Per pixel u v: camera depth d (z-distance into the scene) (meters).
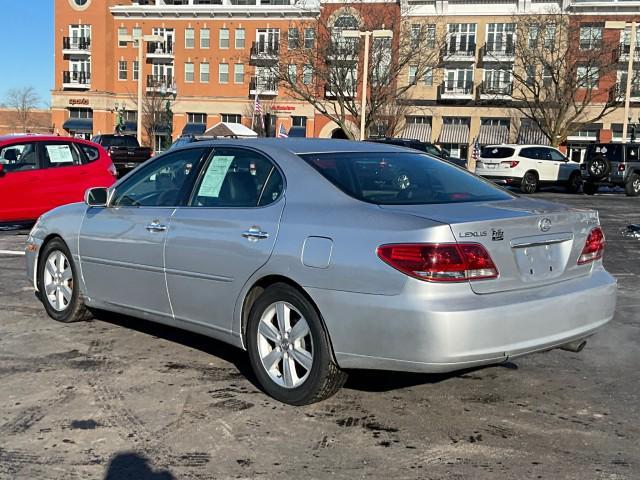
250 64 42.19
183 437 3.73
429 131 53.97
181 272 4.70
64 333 5.69
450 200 4.26
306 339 4.08
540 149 27.08
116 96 60.72
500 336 3.66
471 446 3.66
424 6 51.31
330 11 40.09
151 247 4.91
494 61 50.66
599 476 3.33
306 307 3.98
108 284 5.38
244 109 57.97
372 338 3.71
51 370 4.77
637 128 43.44
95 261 5.47
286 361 4.16
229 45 57.72
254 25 56.94
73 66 61.00
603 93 48.69
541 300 3.84
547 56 41.72
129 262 5.12
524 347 3.78
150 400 4.25
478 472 3.36
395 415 4.07
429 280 3.56
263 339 4.29
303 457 3.51
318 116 55.41
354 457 3.51
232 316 4.43
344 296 3.78
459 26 51.47
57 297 6.01
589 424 3.98
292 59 40.44
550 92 42.25
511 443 3.70
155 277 4.92
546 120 42.00
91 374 4.70
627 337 5.85
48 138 11.41
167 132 56.50
